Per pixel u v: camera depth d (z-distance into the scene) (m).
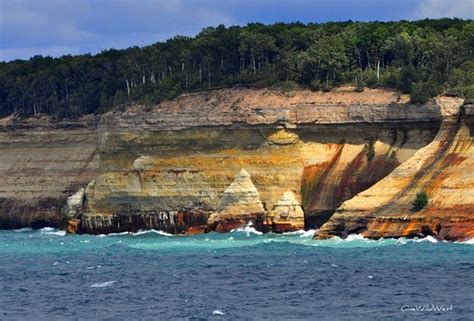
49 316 133.50
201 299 141.00
